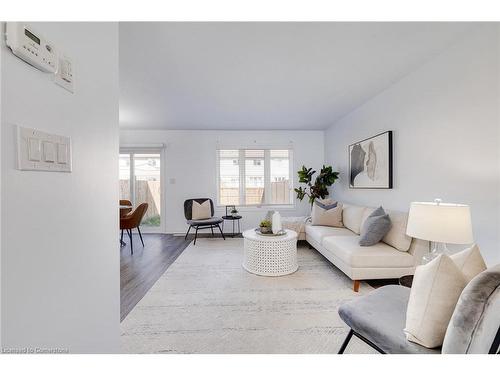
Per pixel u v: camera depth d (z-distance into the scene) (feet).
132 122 15.05
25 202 1.98
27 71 2.01
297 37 6.27
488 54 5.78
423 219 5.62
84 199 2.80
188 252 12.42
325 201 13.51
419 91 8.11
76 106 2.68
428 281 3.39
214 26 5.79
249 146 17.40
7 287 1.82
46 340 2.19
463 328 2.80
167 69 7.99
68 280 2.50
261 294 7.62
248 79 8.84
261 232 10.16
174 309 6.75
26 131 1.97
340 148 14.79
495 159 5.69
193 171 17.25
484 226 5.94
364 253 7.72
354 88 9.86
